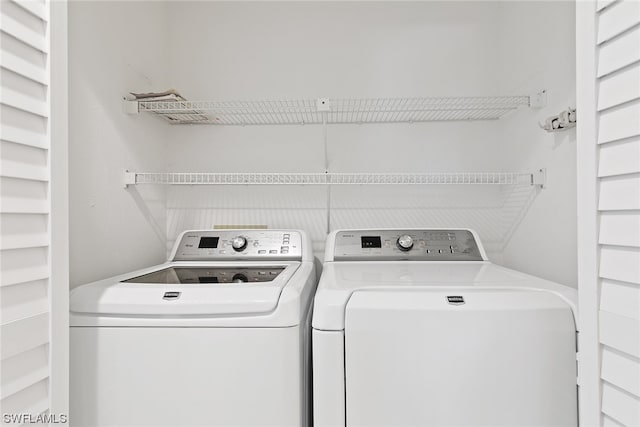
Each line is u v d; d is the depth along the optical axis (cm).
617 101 66
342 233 181
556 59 147
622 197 66
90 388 105
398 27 206
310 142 207
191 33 208
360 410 102
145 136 181
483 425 100
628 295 66
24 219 77
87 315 106
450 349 101
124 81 161
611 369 69
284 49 208
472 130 204
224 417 104
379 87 205
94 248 138
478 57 204
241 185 207
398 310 102
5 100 72
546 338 100
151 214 187
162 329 104
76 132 129
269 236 182
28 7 77
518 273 135
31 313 78
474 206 204
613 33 67
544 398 99
